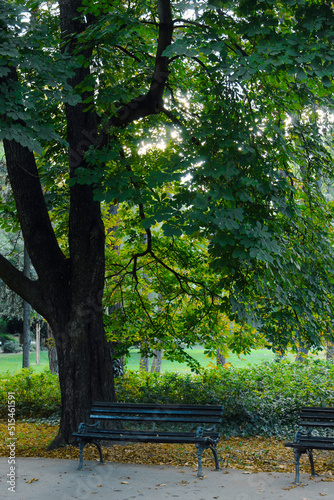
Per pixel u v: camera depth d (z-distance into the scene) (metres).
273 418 9.59
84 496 4.87
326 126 9.29
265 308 8.45
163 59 7.64
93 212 8.05
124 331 11.18
